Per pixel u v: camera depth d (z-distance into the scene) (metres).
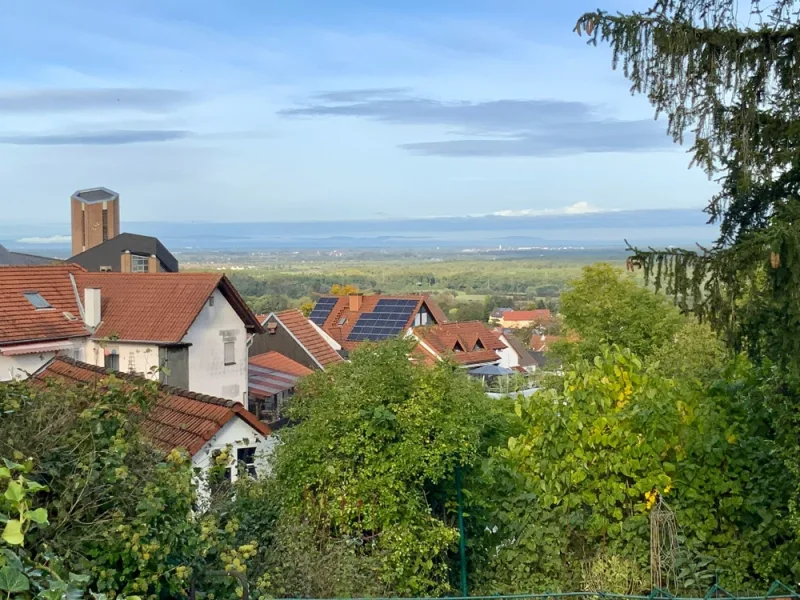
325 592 8.30
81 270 32.47
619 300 30.84
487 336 54.69
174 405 14.79
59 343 27.80
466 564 10.25
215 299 30.55
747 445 8.93
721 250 8.27
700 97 8.55
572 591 9.08
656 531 8.64
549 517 9.46
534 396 10.16
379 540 9.66
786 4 8.35
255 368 34.75
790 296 7.51
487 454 11.69
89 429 5.68
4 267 29.55
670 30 8.37
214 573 5.71
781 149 8.31
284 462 10.36
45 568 4.04
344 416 10.13
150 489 5.41
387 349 10.87
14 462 4.57
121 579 5.22
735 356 8.98
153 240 51.75
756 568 8.73
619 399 9.73
